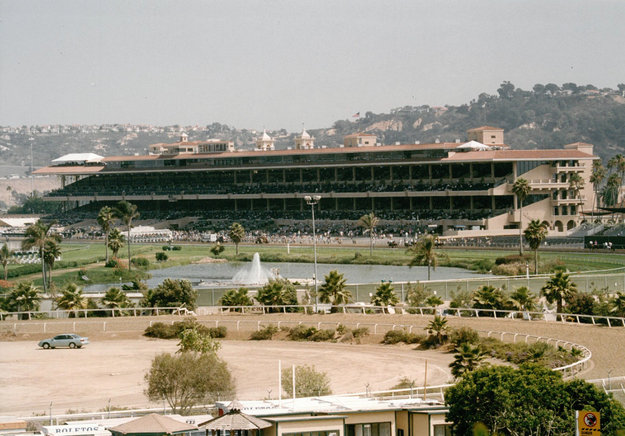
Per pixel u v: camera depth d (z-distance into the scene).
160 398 94.56
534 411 72.44
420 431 72.81
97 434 73.00
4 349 140.25
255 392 104.19
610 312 143.00
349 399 80.12
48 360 130.62
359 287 186.50
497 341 128.62
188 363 95.94
